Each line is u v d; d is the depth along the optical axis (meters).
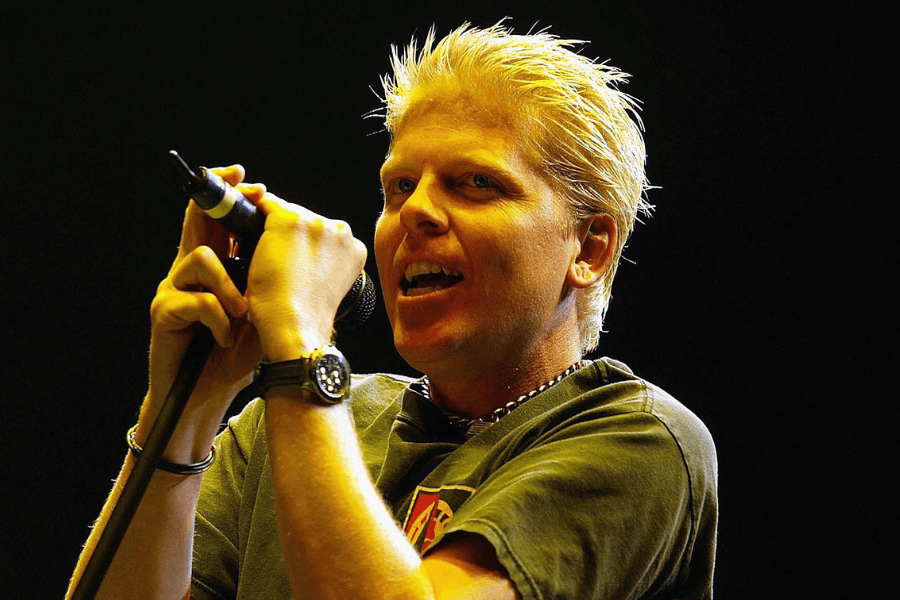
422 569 2.99
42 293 10.09
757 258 8.71
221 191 3.17
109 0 10.05
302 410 3.08
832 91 8.66
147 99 10.03
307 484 2.98
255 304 3.19
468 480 3.68
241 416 4.62
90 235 10.12
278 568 3.89
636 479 3.38
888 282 8.41
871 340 8.40
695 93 8.91
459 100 3.92
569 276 4.02
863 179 8.53
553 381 3.98
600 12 9.05
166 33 10.03
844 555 8.28
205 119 9.98
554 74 4.00
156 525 3.65
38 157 10.15
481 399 3.99
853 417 8.39
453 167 3.82
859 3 8.60
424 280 3.91
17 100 10.13
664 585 3.61
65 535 9.80
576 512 3.25
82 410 10.00
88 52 10.09
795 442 8.48
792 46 8.76
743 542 8.45
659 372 8.77
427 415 4.02
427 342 3.79
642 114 8.96
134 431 3.69
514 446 3.66
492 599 3.01
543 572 3.08
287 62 9.90
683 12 8.95
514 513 3.15
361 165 9.74
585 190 4.02
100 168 10.12
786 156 8.73
